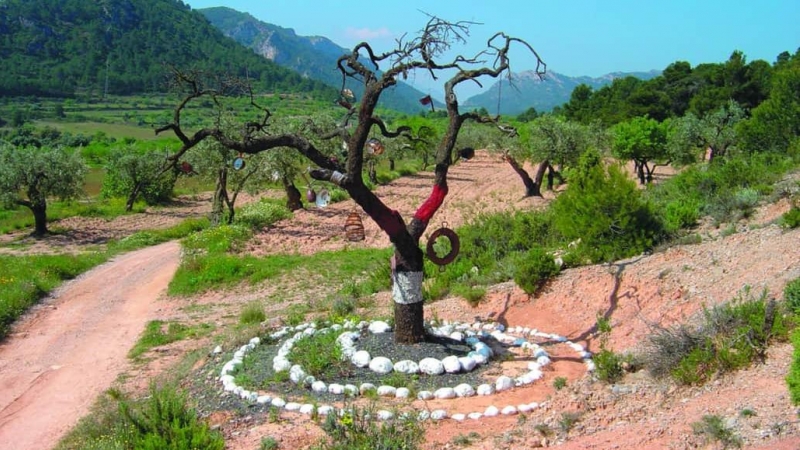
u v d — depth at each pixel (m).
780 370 7.30
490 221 18.36
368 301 15.30
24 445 9.57
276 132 30.75
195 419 7.77
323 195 10.83
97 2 184.12
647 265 12.24
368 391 8.83
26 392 11.92
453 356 9.69
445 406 8.38
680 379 7.90
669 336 8.52
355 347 10.24
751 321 8.09
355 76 10.48
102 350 14.34
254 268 21.20
